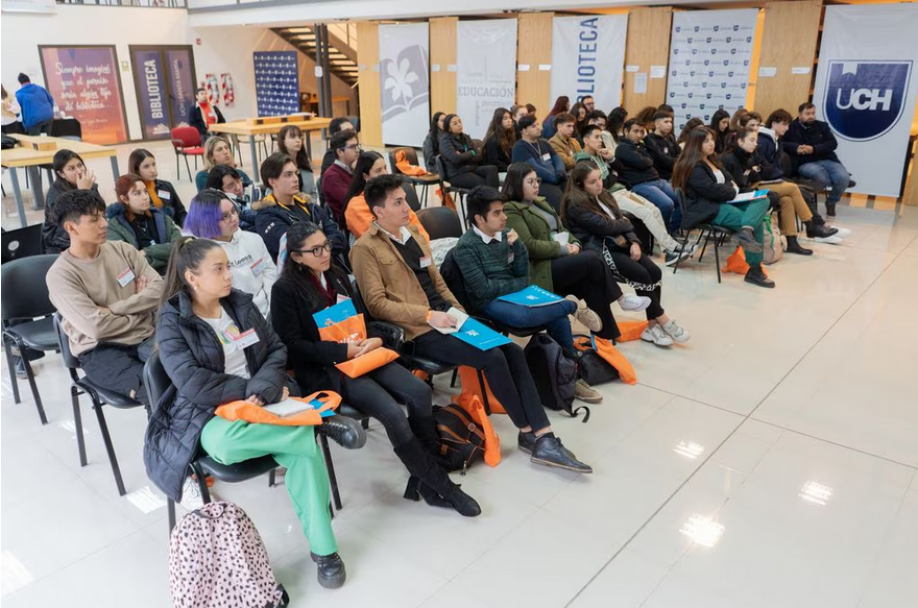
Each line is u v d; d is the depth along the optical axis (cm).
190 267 201
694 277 489
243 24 1238
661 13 787
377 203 269
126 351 250
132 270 267
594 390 324
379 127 1120
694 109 796
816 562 214
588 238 372
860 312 419
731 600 199
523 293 305
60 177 428
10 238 335
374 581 207
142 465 268
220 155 479
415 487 244
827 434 287
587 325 328
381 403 228
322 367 240
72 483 256
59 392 326
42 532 230
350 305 251
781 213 537
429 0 938
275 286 242
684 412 305
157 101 1335
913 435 286
